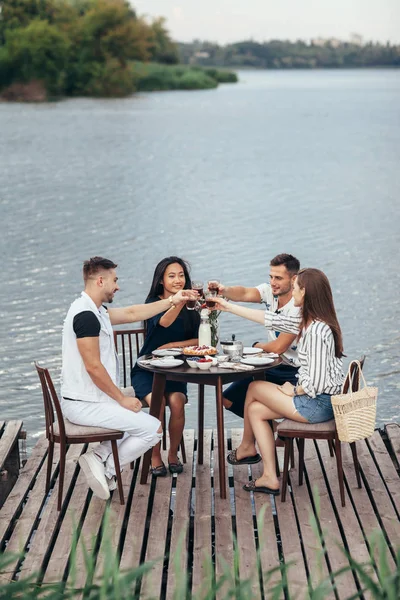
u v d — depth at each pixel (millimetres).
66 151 31062
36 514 4750
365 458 5504
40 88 76688
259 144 33281
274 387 4926
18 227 16734
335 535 4453
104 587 2424
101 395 4801
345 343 9430
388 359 8898
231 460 5340
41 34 76375
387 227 16656
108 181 23391
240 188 22188
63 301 11195
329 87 94875
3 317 10430
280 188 22203
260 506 4852
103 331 4852
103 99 72250
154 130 39438
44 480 5270
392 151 30641
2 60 75875
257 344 5473
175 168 26156
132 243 15102
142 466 5137
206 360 4949
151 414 5137
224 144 33250
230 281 12266
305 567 4117
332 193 21359
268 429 4996
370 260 13656
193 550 4348
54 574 4062
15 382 8258
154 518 4703
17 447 5598
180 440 5484
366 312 10617
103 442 4934
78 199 20312
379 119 45938
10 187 22438
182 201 20016
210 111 52844
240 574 4070
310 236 15766
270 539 4441
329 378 4758
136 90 83312
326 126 41562
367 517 4637
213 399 8016
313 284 4750
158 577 4035
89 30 79125
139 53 81688
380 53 194500
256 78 136625
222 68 184250
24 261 13641
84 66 77875
